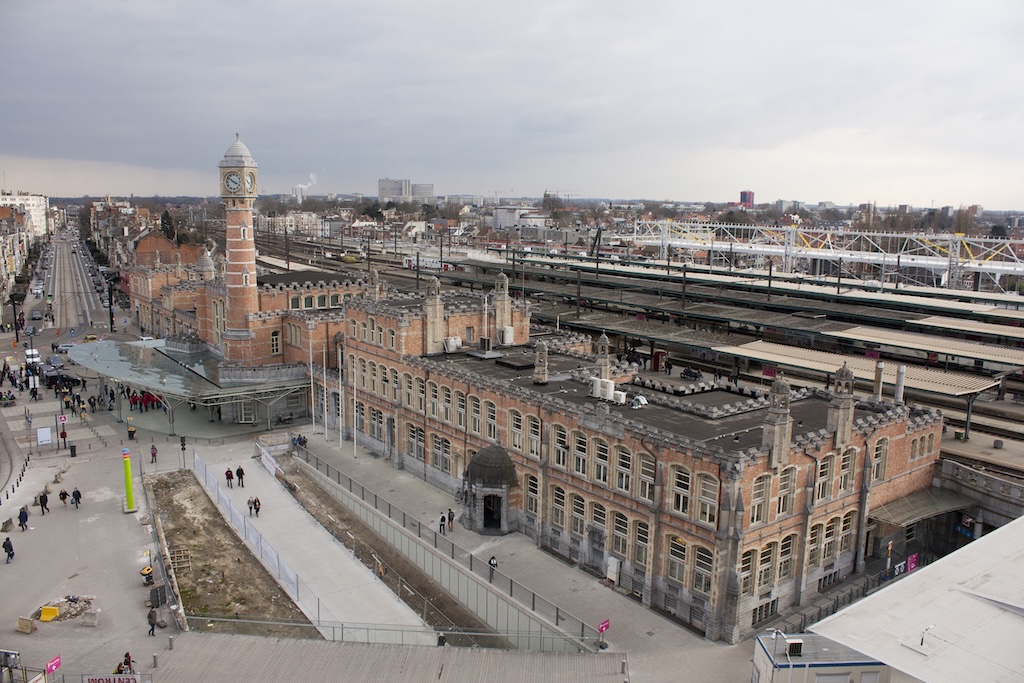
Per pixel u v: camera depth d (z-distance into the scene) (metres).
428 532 62.81
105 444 87.19
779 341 115.88
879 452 57.00
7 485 74.12
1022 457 68.50
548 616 49.59
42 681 41.47
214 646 46.84
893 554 58.47
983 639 36.22
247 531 63.53
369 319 82.50
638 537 53.22
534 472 61.56
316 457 79.81
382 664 45.00
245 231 98.69
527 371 72.31
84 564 57.94
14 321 155.38
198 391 89.12
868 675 39.28
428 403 74.69
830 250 196.75
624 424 52.69
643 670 44.66
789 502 49.91
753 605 48.97
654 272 164.88
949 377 81.44
